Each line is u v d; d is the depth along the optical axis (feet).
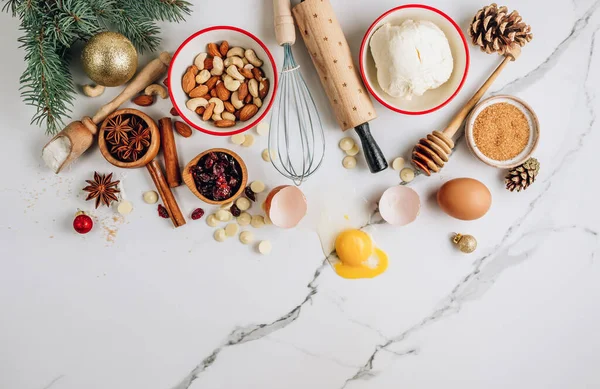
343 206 3.83
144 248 3.83
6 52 3.73
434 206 3.82
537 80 3.78
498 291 3.86
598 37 3.76
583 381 3.90
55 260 3.83
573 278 3.87
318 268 3.84
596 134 3.82
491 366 3.90
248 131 3.76
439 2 3.74
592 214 3.85
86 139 3.53
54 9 3.16
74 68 3.69
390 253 3.83
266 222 3.80
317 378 3.88
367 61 3.59
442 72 3.40
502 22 3.53
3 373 3.85
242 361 3.87
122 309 3.86
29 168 3.78
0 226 3.81
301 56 3.72
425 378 3.89
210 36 3.49
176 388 3.87
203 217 3.80
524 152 3.67
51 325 3.86
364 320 3.86
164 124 3.63
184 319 3.86
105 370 3.88
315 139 3.80
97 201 3.71
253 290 3.85
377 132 3.79
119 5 3.36
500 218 3.85
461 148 3.78
